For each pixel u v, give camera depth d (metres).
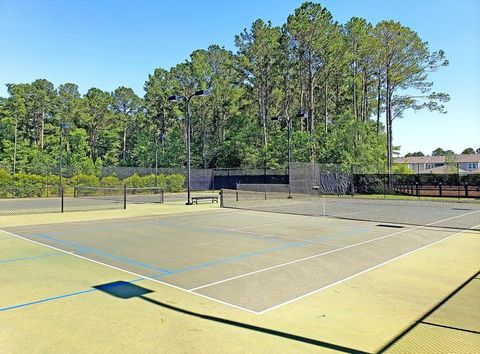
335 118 56.81
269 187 39.81
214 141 63.84
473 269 8.05
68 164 64.00
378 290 6.54
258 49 52.53
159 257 9.16
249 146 55.03
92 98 81.62
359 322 5.05
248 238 12.01
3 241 11.45
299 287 6.72
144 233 13.11
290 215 19.31
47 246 10.62
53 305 5.68
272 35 52.16
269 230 13.84
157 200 29.56
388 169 46.69
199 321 5.08
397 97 50.44
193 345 4.32
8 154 63.88
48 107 82.75
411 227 14.73
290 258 9.05
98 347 4.25
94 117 81.44
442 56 47.56
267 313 5.41
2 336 4.55
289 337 4.55
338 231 13.58
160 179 39.44
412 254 9.66
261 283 6.95
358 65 53.50
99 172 42.78
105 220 17.03
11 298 6.01
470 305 5.70
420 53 47.41
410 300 5.98
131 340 4.45
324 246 10.62
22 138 73.88
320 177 38.66
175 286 6.75
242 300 6.00
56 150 69.56
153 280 7.14
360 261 8.80
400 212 20.89
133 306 5.67
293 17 47.41
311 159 45.12
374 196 35.94
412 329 4.79
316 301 5.95
